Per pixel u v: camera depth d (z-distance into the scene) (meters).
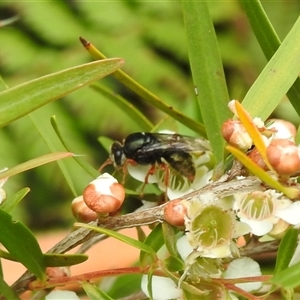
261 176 0.27
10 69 0.82
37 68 0.82
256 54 0.82
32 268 0.29
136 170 0.33
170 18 0.88
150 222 0.29
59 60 0.83
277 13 0.82
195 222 0.28
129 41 0.85
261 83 0.30
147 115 0.78
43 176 0.71
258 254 0.31
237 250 0.29
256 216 0.29
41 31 0.84
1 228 0.28
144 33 0.86
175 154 0.32
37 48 0.84
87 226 0.28
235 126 0.28
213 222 0.28
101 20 0.86
